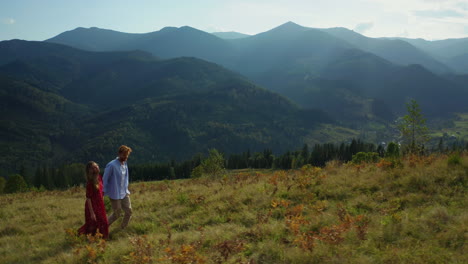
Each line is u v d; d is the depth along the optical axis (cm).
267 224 663
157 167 11812
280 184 1016
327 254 490
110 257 566
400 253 468
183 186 1437
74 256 577
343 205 751
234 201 872
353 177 954
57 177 10225
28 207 1238
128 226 778
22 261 607
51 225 886
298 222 617
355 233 557
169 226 746
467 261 430
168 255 506
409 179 816
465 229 521
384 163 1040
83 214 998
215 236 633
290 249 519
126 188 754
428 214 609
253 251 544
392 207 693
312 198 831
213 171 3903
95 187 694
